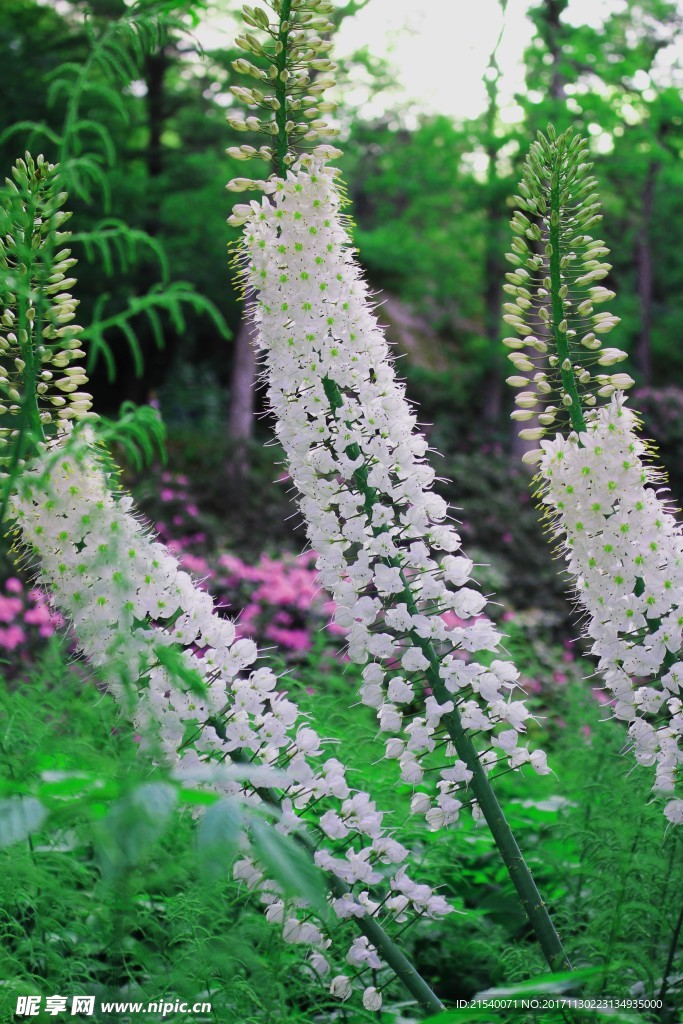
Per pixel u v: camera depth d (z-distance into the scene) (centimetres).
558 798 442
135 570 223
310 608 812
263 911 305
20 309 205
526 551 1300
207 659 232
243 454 1323
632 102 1466
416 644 252
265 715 235
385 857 239
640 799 292
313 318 253
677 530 263
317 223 256
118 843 133
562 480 260
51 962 246
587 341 266
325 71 259
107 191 199
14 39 1325
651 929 277
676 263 2416
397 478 268
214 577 836
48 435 237
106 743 341
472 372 2297
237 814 140
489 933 326
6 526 238
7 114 1292
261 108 261
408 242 1931
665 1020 246
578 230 266
